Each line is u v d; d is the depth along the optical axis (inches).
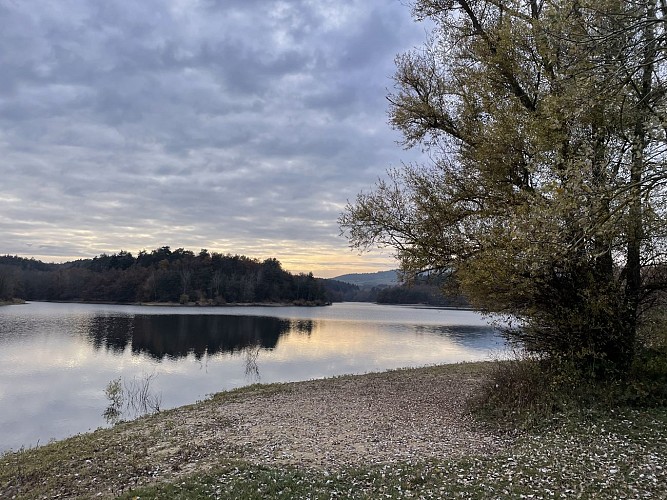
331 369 1191.6
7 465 414.6
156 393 893.2
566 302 468.8
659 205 398.9
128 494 312.7
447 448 400.2
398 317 3905.0
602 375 472.4
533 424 433.1
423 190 590.6
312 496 301.0
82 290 5201.8
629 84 392.2
